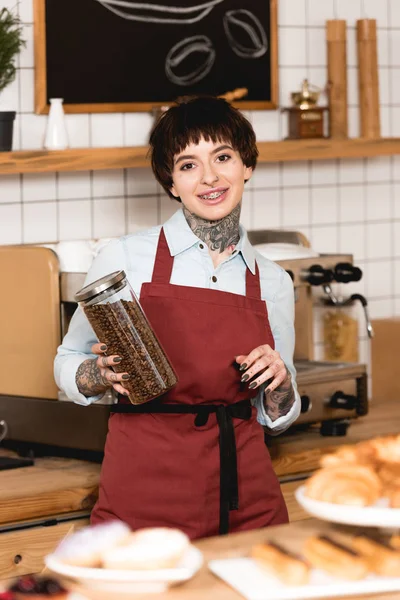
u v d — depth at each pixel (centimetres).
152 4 364
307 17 400
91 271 243
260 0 386
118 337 218
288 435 340
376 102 405
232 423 235
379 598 153
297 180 407
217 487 232
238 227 244
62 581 156
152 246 240
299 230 409
